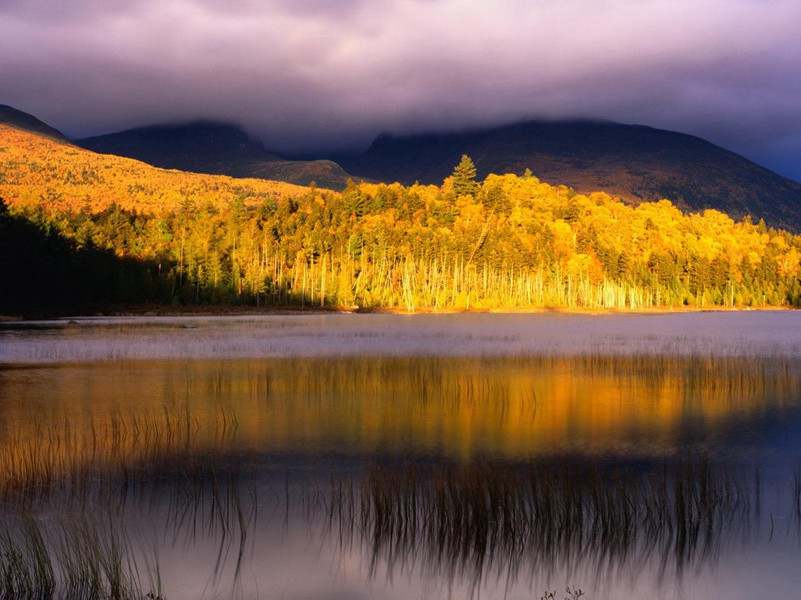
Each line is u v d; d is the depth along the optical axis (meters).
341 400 33.41
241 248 151.25
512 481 18.80
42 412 29.73
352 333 77.00
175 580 12.89
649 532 15.20
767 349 58.34
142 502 17.34
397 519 15.59
